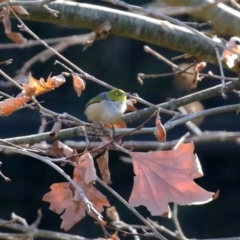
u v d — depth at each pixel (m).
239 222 22.20
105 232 5.54
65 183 5.99
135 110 7.88
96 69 22.94
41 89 6.14
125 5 6.02
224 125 21.17
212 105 21.78
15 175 22.27
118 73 22.97
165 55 22.64
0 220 10.11
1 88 21.67
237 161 22.41
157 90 22.59
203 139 10.68
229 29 9.75
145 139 19.81
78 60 22.88
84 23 8.88
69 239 10.09
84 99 22.02
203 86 21.42
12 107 6.08
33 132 19.97
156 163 5.68
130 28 9.02
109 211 9.23
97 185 22.16
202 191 5.56
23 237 9.23
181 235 9.24
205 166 22.56
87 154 5.65
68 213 5.89
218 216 22.25
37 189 22.20
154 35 9.09
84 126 6.55
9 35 7.67
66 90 21.86
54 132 6.38
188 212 22.31
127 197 22.06
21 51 22.12
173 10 9.30
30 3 6.32
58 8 8.72
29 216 22.03
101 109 7.52
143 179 5.62
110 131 6.84
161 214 5.43
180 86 22.08
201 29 16.20
